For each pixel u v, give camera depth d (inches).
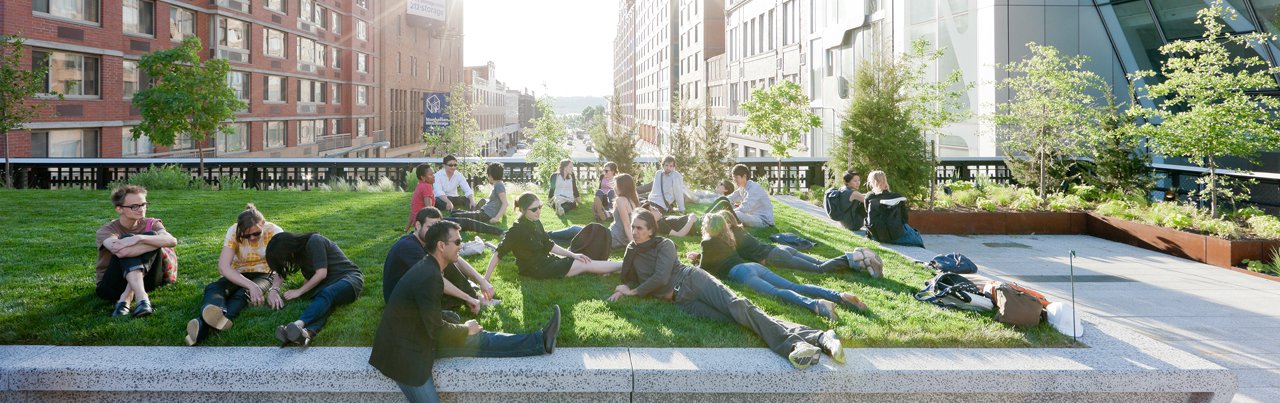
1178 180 609.9
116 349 192.4
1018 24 794.2
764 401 184.4
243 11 1485.0
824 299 243.1
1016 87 645.3
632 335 207.6
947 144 912.9
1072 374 185.2
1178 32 717.3
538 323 220.1
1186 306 292.7
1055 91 625.9
